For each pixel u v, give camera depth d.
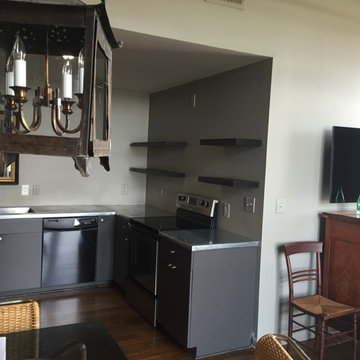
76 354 1.30
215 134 3.55
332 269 3.12
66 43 1.00
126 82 4.18
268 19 2.90
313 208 3.23
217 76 3.53
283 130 3.01
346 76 3.33
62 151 0.86
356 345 2.89
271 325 3.10
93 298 3.96
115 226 4.30
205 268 2.84
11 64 0.96
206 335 2.88
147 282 3.43
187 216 3.79
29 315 1.63
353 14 3.31
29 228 3.84
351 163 3.23
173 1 2.57
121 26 2.43
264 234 3.00
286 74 3.00
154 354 2.90
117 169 4.85
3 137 0.85
